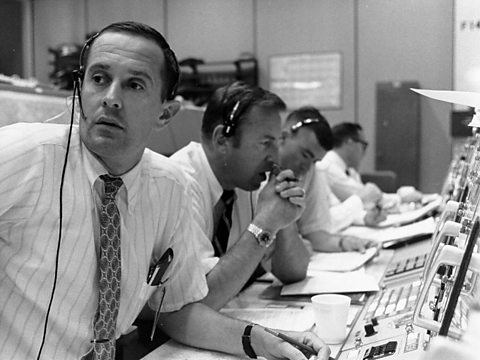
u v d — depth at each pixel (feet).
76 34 20.31
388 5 18.48
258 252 4.52
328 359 3.20
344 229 8.85
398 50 18.48
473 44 15.57
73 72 3.19
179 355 3.60
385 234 7.68
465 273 1.96
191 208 3.91
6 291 3.17
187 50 19.99
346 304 3.52
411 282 4.94
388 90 18.49
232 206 5.51
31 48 18.44
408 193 11.84
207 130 5.17
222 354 3.62
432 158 18.47
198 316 3.77
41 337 3.18
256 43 20.34
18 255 3.13
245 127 4.96
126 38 3.04
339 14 19.43
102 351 3.25
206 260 4.42
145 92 3.04
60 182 3.09
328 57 19.76
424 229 7.52
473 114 2.90
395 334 3.45
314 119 7.06
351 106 19.67
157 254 3.75
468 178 3.69
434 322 2.56
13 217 3.05
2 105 4.25
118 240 3.27
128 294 3.50
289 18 20.07
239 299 4.84
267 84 20.52
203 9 19.89
